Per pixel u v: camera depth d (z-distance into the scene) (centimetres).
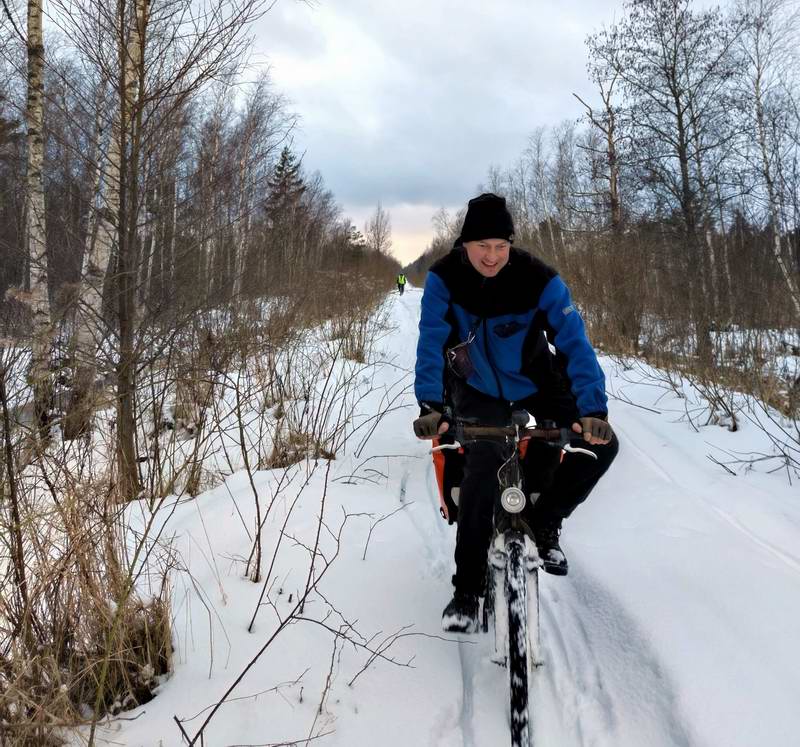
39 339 250
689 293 726
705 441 444
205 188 454
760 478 366
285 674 198
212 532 302
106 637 182
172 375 386
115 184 425
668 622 215
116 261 397
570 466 218
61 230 482
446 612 224
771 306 633
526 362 238
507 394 242
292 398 518
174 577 255
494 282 226
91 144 432
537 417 247
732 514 310
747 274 713
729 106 1468
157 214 420
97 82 417
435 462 240
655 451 427
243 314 550
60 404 241
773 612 213
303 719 179
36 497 197
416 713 186
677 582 241
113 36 391
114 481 219
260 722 176
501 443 218
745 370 568
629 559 266
